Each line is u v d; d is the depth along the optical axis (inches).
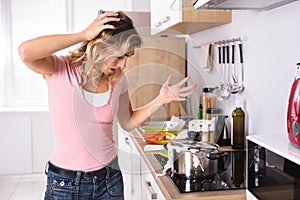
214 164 59.7
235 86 83.0
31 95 169.2
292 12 59.3
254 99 74.4
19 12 163.2
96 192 59.4
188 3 69.2
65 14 165.6
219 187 55.3
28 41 49.1
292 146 45.2
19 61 166.1
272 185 44.4
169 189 54.8
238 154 74.0
